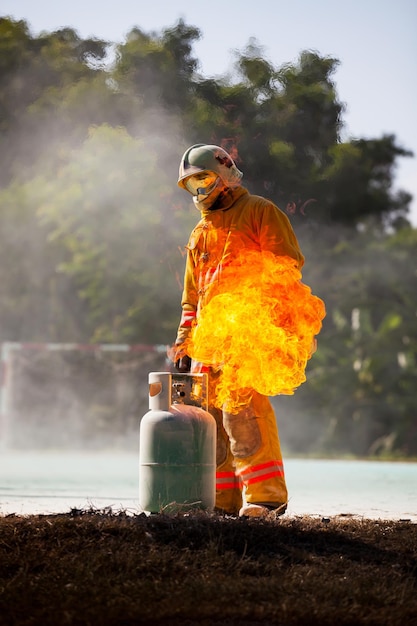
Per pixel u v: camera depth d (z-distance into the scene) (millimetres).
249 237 8383
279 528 7004
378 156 50469
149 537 6578
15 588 5566
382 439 41000
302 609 5188
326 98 37375
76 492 12719
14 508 9672
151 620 5098
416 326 42312
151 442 7746
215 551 6285
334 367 42031
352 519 8062
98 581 5660
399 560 6484
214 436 7898
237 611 5152
